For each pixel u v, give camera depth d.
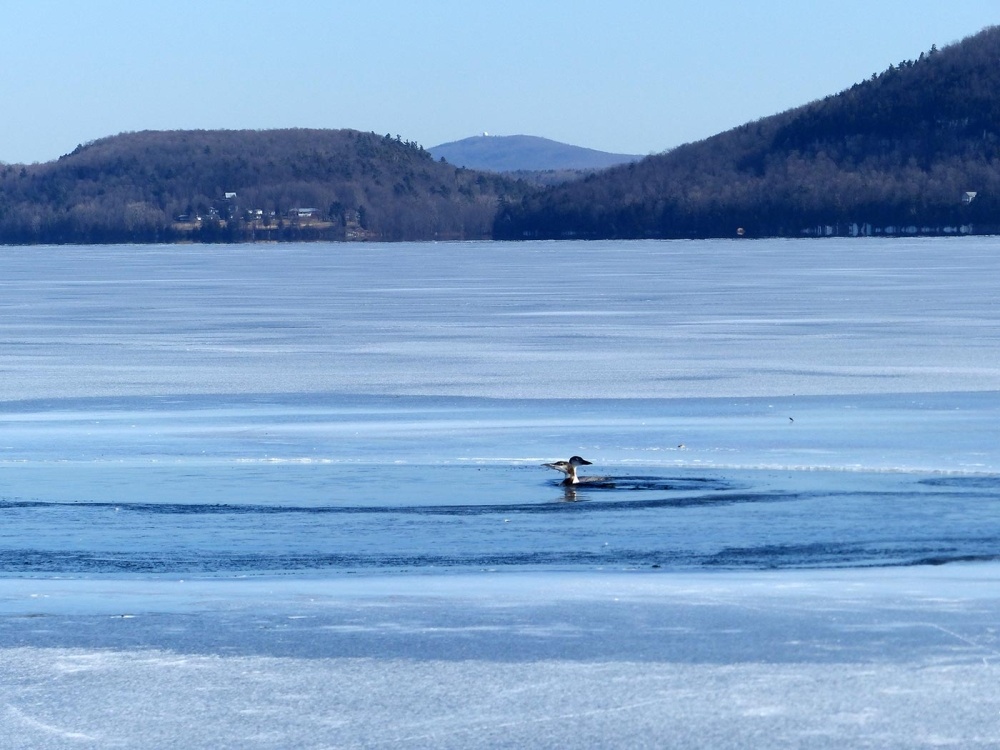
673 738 12.58
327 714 13.35
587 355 57.44
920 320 75.62
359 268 186.25
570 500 25.80
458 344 63.81
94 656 15.33
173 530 23.27
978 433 33.94
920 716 13.02
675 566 20.14
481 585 18.75
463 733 12.80
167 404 41.94
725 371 50.25
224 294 118.25
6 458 31.58
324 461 30.73
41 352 61.09
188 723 13.16
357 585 18.88
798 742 12.43
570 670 14.59
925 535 22.12
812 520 23.48
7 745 12.66
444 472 29.16
